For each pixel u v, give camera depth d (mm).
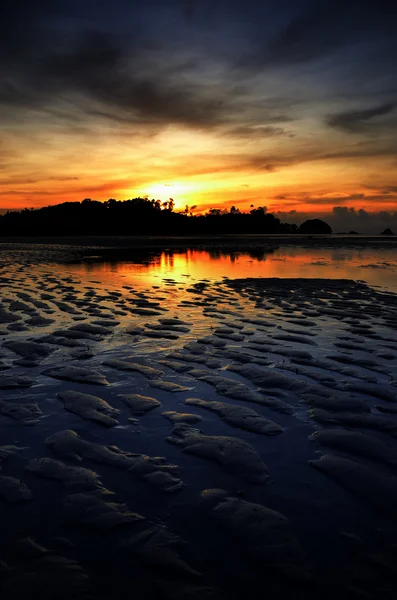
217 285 15773
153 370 6215
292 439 4242
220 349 7273
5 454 3941
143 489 3430
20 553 2748
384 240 62719
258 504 3252
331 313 10469
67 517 3092
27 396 5270
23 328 8602
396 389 5523
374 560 2709
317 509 3199
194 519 3084
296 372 6145
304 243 53312
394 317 10023
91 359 6699
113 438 4258
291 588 2500
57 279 17078
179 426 4504
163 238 67562
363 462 3844
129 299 12352
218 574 2598
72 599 2414
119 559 2705
